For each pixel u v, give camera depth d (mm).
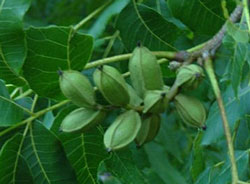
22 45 716
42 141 758
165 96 680
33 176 754
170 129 1106
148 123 695
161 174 1061
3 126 747
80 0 1170
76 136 781
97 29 872
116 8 859
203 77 686
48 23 1185
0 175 740
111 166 831
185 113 691
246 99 747
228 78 757
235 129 775
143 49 702
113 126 682
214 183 736
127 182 830
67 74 694
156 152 1077
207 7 828
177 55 736
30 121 757
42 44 722
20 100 775
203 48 736
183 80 682
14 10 712
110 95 684
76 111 705
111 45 923
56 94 754
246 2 734
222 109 685
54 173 758
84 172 792
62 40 719
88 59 736
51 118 846
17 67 720
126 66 890
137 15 858
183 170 1159
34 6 1305
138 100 699
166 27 857
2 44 712
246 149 771
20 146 751
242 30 713
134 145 964
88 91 693
